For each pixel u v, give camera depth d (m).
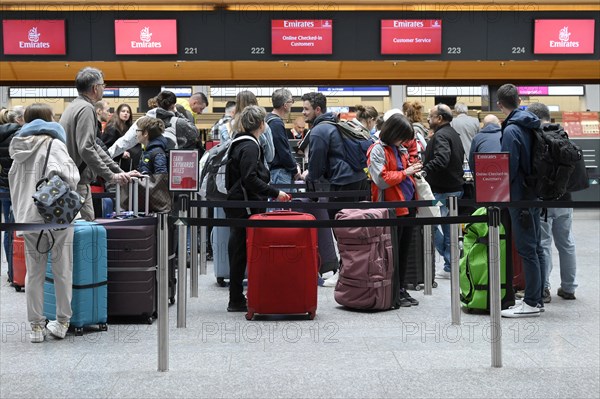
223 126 8.06
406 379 4.36
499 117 13.98
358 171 7.53
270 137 7.38
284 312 5.99
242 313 6.39
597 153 15.64
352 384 4.27
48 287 5.70
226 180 6.41
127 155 9.18
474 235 6.33
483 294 6.22
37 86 14.25
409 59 13.52
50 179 5.18
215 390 4.16
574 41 13.59
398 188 6.70
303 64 13.73
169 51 13.34
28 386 4.26
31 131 5.33
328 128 7.47
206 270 8.76
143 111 14.40
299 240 5.93
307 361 4.78
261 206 6.10
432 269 7.63
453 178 8.07
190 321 6.05
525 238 6.07
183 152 5.78
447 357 4.87
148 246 5.89
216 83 14.27
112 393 4.12
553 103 16.03
